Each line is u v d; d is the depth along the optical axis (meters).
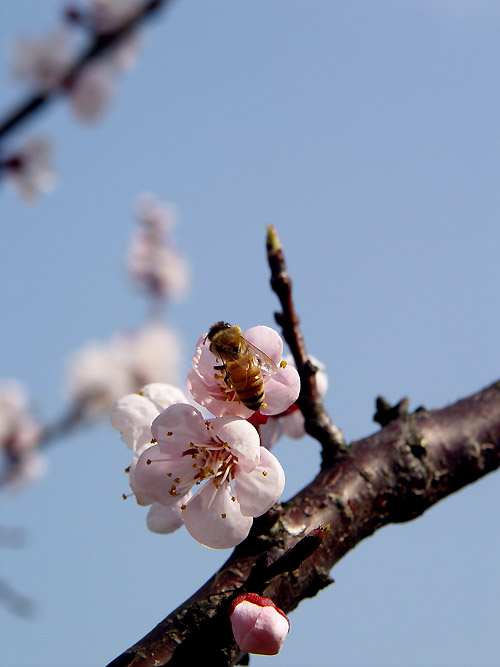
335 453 0.39
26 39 0.73
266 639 0.35
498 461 0.39
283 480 0.36
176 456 0.36
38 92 0.57
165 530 0.37
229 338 0.37
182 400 0.37
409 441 0.39
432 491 0.39
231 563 0.37
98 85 0.75
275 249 0.39
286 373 0.37
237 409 0.37
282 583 0.36
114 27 0.65
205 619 0.36
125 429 0.37
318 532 0.35
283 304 0.39
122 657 0.36
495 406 0.40
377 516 0.38
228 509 0.36
